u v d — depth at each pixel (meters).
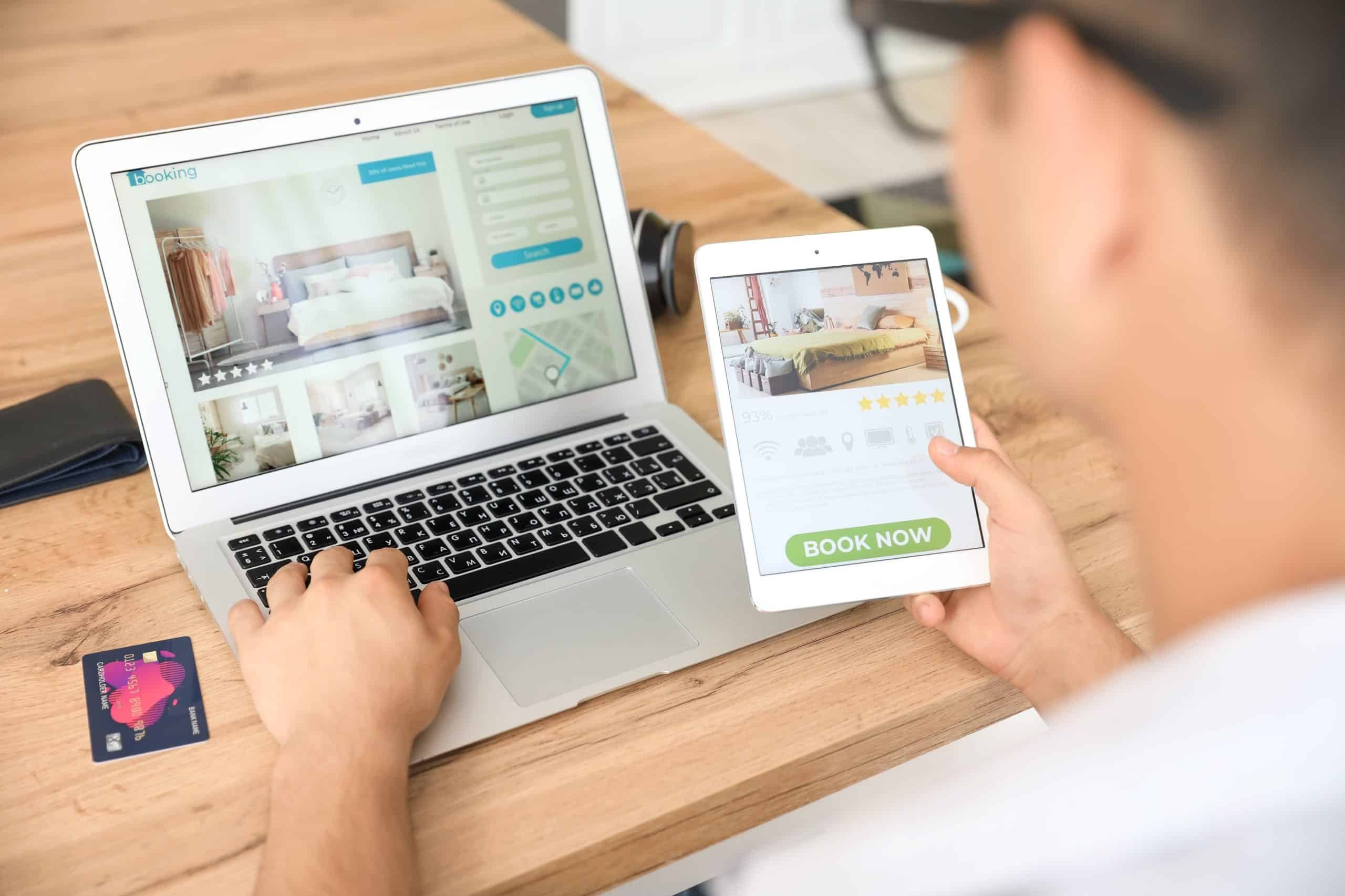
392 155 0.89
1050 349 0.29
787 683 0.71
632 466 0.89
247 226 0.85
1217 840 0.24
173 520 0.82
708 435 0.93
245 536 0.81
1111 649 0.66
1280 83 0.22
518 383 0.93
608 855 0.62
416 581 0.76
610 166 0.96
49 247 1.18
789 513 0.73
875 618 0.76
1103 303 0.27
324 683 0.62
